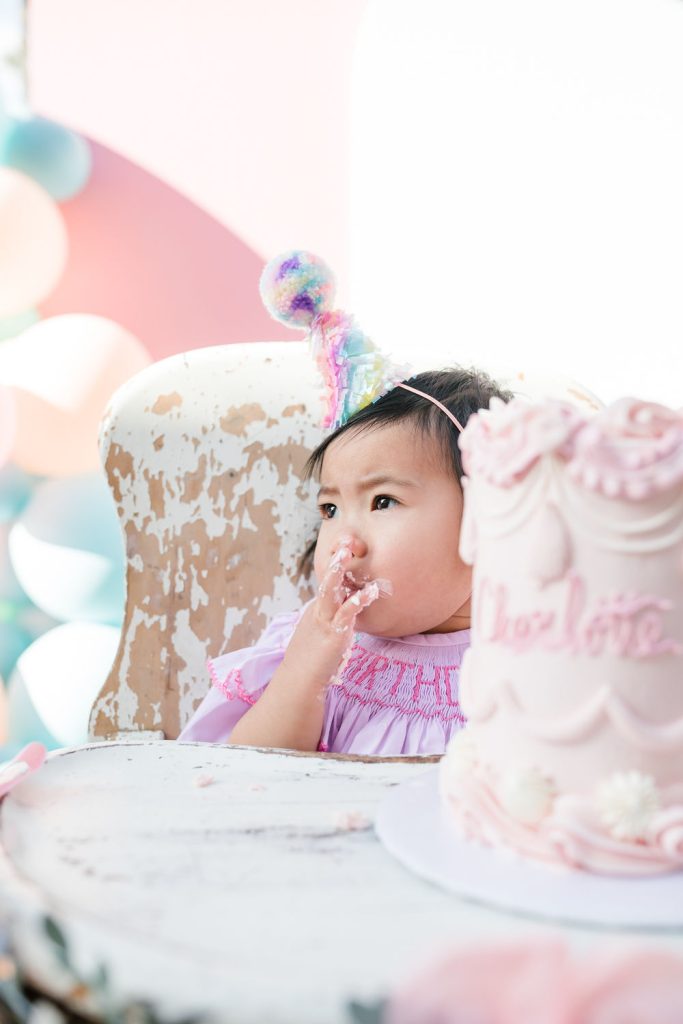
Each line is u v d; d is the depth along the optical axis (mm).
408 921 363
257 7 2000
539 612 422
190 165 2016
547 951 327
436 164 1932
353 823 469
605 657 413
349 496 997
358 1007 303
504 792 422
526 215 1874
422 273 1942
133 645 1158
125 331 1924
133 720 1146
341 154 2016
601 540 412
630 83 1823
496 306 1893
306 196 2020
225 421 1205
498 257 1892
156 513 1177
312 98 2012
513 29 1876
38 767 549
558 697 418
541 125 1862
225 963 319
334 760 590
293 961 323
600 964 325
